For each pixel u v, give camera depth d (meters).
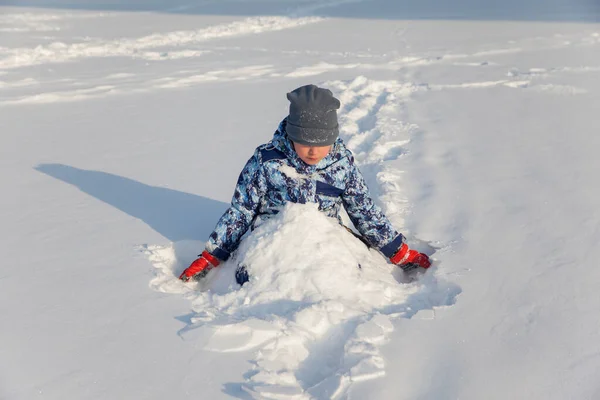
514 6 14.84
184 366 1.98
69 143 4.90
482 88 6.49
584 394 1.84
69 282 2.59
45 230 3.17
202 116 5.71
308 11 15.45
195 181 3.96
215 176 4.05
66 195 3.73
